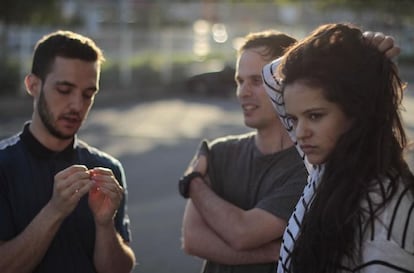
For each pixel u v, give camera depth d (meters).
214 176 3.12
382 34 2.03
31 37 24.89
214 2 46.47
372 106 1.90
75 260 2.80
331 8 40.84
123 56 30.25
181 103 26.44
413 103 24.55
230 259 2.88
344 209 1.87
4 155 2.80
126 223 3.14
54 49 2.85
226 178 3.08
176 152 14.69
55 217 2.53
